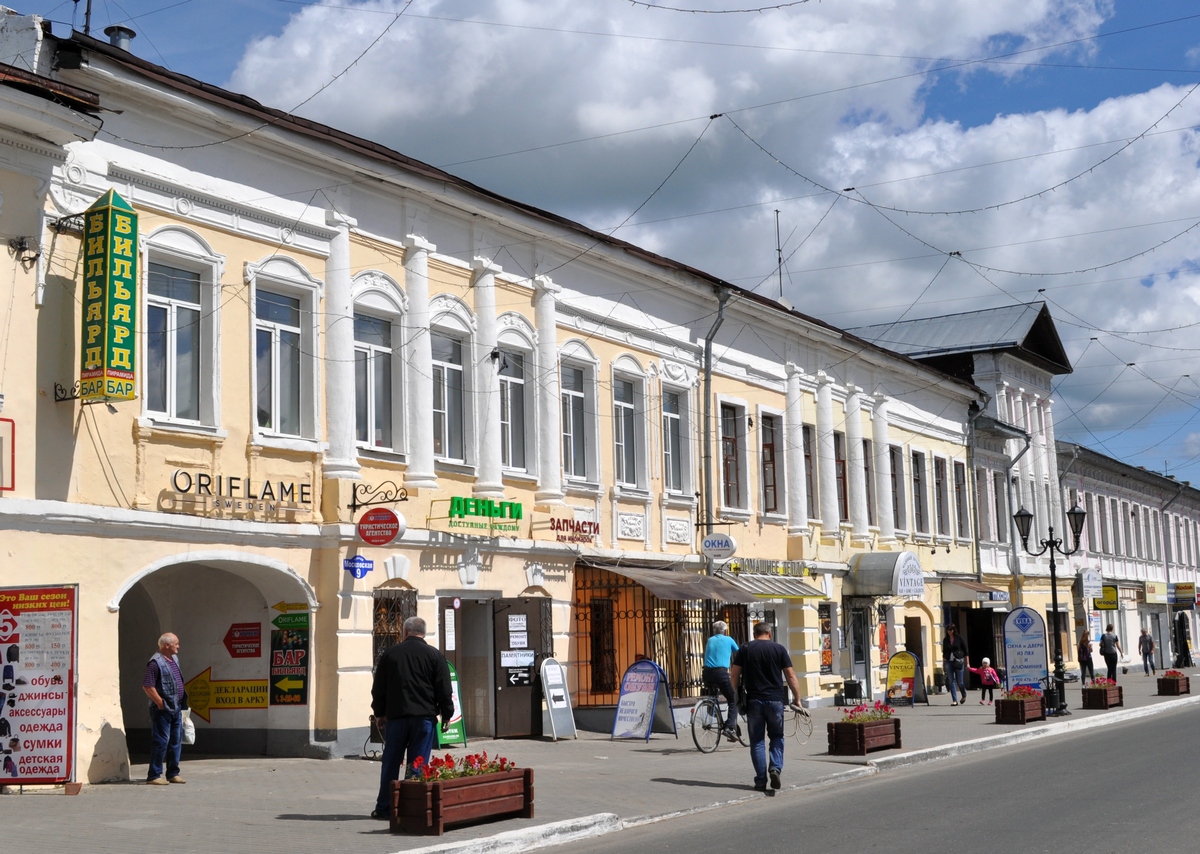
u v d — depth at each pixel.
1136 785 15.29
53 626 13.94
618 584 25.17
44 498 15.07
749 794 15.23
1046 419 52.75
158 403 17.02
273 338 18.77
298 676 18.59
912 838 11.64
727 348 30.38
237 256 18.11
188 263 17.52
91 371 15.31
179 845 10.90
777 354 32.53
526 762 18.47
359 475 19.48
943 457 42.56
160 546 16.42
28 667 13.98
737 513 30.08
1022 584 47.81
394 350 20.92
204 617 19.41
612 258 25.75
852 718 19.53
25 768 13.92
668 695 23.19
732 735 20.69
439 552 20.73
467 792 11.98
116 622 15.77
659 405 27.69
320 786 15.14
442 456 21.64
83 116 15.31
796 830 12.37
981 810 13.45
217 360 17.61
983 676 33.38
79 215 15.72
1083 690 30.67
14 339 14.88
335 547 18.77
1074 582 53.25
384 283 20.56
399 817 11.67
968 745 21.06
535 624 22.34
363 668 18.95
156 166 17.03
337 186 19.80
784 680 16.33
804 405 33.56
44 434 15.16
